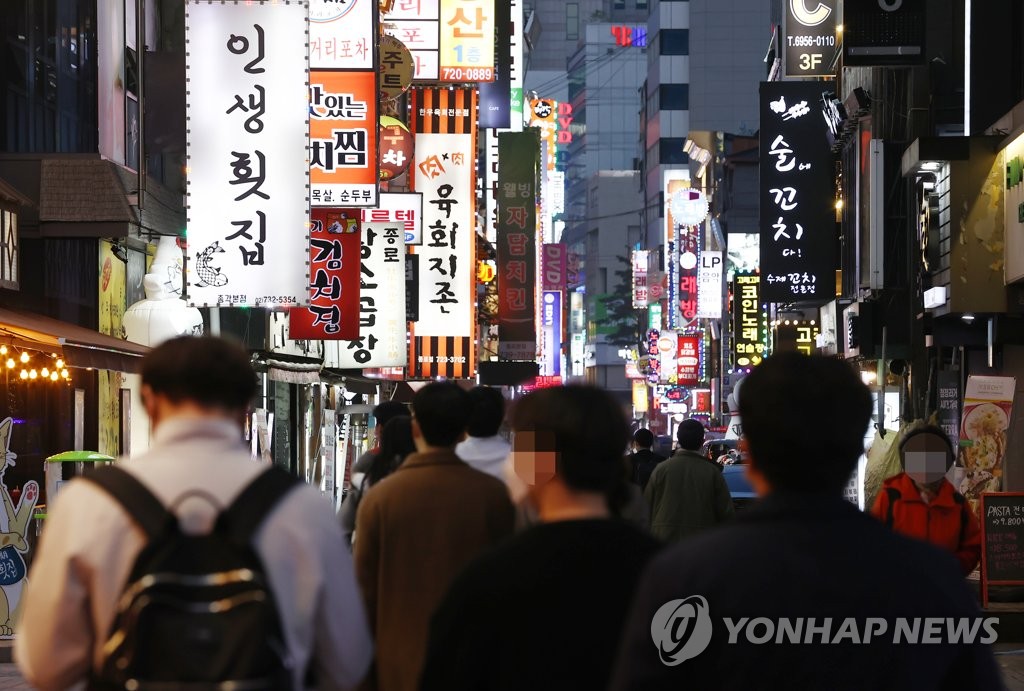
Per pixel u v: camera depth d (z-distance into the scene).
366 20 38.38
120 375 41.16
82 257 38.41
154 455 7.59
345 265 42.50
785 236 69.06
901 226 57.81
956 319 47.62
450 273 60.38
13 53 37.97
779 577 6.45
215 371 7.71
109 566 7.21
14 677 24.23
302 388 61.81
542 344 133.12
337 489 58.75
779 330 85.69
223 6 33.72
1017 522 28.28
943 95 60.69
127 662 6.82
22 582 26.14
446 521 12.77
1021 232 40.59
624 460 8.13
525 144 81.19
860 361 64.38
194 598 6.94
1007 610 28.00
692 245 147.25
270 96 33.72
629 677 6.45
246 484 7.44
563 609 7.61
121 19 41.91
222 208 33.62
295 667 7.22
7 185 33.03
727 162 140.00
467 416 13.17
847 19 53.91
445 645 7.71
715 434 101.00
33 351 27.78
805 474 6.71
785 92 69.31
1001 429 31.95
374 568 12.88
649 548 7.80
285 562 7.32
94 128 39.53
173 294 40.03
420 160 60.62
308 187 33.72
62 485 28.28
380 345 50.84
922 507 17.52
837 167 68.94
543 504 8.23
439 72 60.44
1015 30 48.22
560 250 138.75
